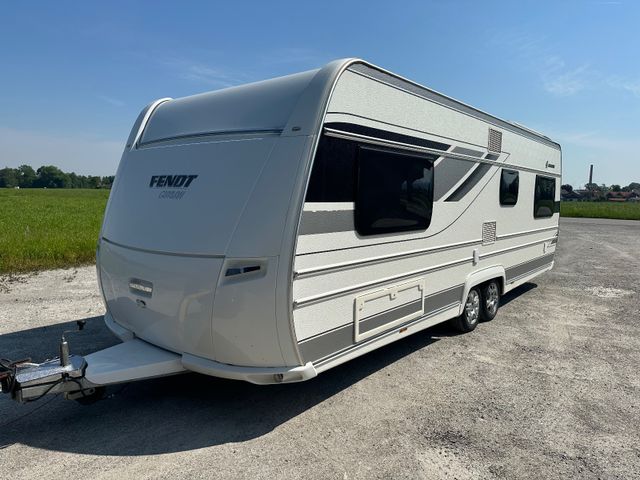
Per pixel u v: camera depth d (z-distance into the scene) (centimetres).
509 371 472
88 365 345
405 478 298
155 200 385
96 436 340
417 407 392
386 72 392
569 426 366
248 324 321
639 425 370
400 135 414
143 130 450
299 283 322
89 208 3095
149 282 367
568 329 618
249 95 376
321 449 328
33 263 968
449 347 539
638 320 664
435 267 484
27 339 541
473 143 536
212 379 440
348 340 375
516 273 698
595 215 3341
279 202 319
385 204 399
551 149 788
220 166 353
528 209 714
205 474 297
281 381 333
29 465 304
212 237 334
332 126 339
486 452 329
